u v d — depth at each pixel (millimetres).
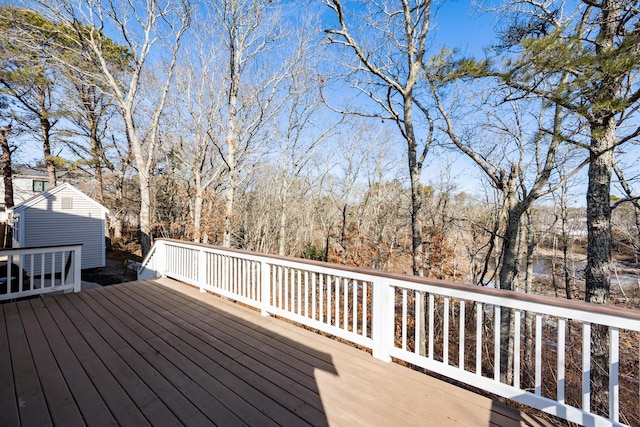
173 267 5371
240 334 3037
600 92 3486
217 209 12867
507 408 1903
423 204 14633
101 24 10203
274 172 16453
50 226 11258
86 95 13641
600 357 4891
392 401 1969
